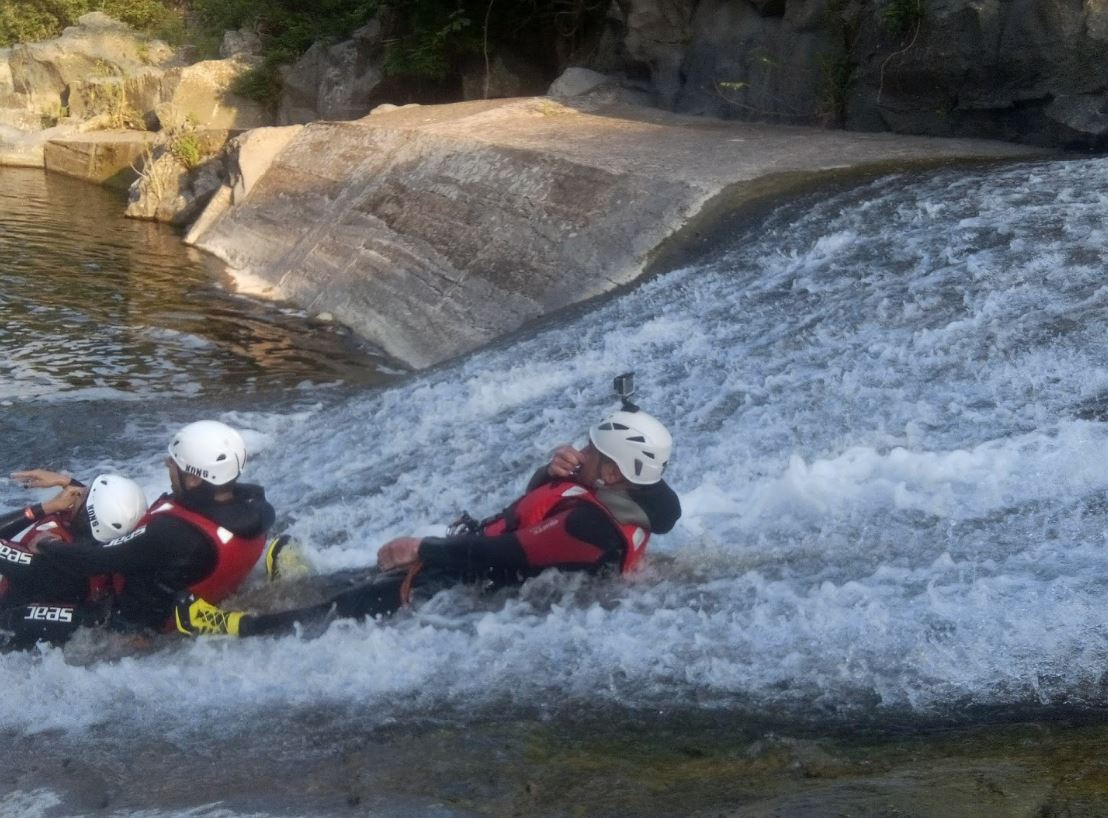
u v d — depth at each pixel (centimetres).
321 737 519
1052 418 757
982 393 819
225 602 670
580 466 639
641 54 2077
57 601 659
